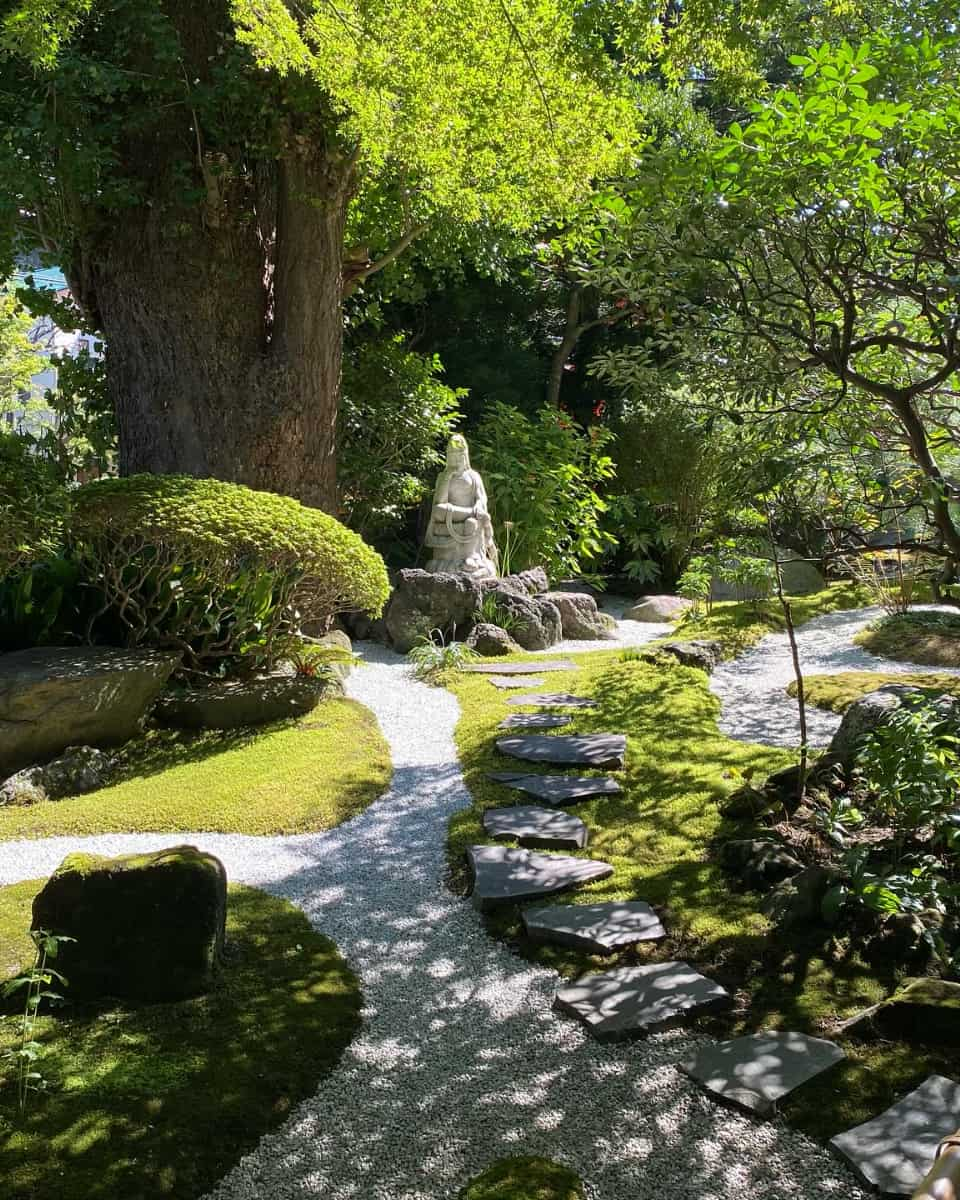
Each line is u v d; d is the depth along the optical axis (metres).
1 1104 3.12
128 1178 2.80
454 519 12.33
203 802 5.99
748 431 5.00
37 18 6.97
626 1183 2.79
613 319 5.55
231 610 7.91
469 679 9.32
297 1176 2.86
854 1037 3.38
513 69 8.20
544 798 5.86
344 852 5.37
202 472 10.19
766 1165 2.81
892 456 5.07
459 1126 3.07
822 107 3.54
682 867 4.81
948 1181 1.08
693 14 8.21
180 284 10.06
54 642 7.93
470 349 16.97
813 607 12.47
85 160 8.76
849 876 4.14
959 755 4.53
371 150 9.25
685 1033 3.49
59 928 3.78
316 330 10.41
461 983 3.94
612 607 16.03
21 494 6.75
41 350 23.70
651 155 4.20
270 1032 3.55
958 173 3.76
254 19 7.32
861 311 4.78
